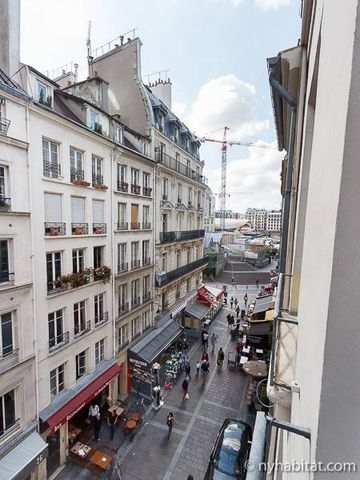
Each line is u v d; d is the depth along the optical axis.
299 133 4.84
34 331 10.11
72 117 12.77
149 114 18.06
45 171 10.56
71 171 11.89
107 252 14.18
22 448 9.53
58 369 11.67
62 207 11.38
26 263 9.74
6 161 8.93
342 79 0.99
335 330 0.99
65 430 11.52
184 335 24.22
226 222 139.62
